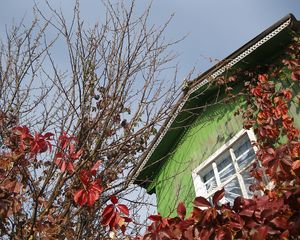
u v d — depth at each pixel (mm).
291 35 5500
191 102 6715
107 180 5324
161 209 6738
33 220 4109
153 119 5234
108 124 5234
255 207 3459
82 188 4195
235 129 5867
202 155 6332
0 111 5051
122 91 5215
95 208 5000
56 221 4461
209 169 6172
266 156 4277
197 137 6648
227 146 5832
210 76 6180
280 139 5035
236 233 3379
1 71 5473
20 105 5301
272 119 5195
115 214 3977
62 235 4520
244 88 5953
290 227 3297
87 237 4809
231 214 3469
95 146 4895
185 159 6719
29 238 4148
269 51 5828
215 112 6465
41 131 5039
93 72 5320
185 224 3674
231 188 5660
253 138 5418
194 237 3521
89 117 5168
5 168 4062
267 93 5469
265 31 5602
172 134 7066
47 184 4496
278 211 3398
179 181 6594
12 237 4105
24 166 4297
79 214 4941
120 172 5633
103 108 5109
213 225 3480
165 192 6863
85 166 4758
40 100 5469
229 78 6105
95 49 5418
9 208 3742
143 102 5352
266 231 3248
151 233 3832
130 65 5297
